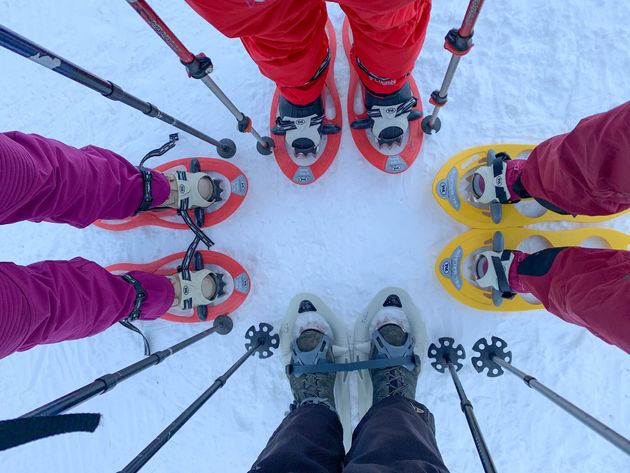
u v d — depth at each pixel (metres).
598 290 1.13
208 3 0.90
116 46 2.12
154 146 2.07
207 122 2.04
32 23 2.16
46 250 2.08
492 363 1.89
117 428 2.04
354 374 1.92
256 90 2.03
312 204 1.97
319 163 1.94
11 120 2.15
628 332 0.98
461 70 1.96
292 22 1.05
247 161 2.00
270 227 1.99
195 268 1.96
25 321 1.02
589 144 1.10
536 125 1.94
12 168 0.99
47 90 2.14
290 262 1.97
